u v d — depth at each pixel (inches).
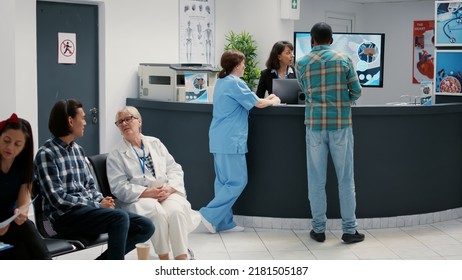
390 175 231.8
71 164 157.9
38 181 154.2
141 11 280.2
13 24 229.3
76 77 265.1
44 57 254.7
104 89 270.2
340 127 208.8
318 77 209.6
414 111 229.9
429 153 237.3
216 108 223.5
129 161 178.2
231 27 319.0
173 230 173.2
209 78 275.1
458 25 251.0
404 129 231.8
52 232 160.1
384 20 442.3
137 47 280.1
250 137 230.5
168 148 251.9
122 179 175.0
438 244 212.5
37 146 247.0
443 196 243.0
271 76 256.8
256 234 224.8
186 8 297.1
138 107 267.1
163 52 289.4
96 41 270.5
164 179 182.4
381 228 232.7
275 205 231.1
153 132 258.5
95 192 164.6
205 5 305.4
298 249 206.8
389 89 446.6
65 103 156.6
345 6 428.5
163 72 267.0
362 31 446.9
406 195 234.7
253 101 219.1
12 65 230.1
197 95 269.6
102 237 156.8
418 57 435.8
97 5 269.1
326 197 227.9
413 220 236.8
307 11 396.8
